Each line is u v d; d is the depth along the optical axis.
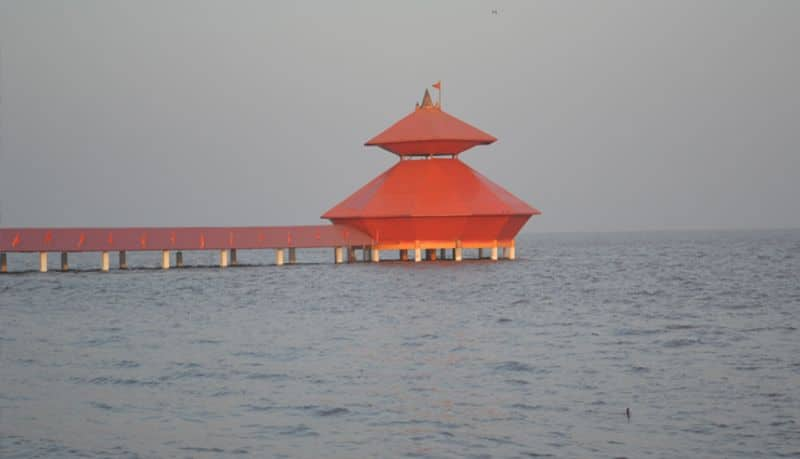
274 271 171.62
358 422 48.94
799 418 47.97
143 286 140.62
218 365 66.06
